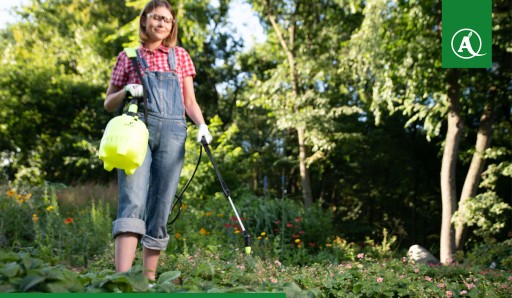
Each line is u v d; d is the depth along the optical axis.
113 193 11.02
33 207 7.81
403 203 23.12
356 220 24.05
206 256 5.14
